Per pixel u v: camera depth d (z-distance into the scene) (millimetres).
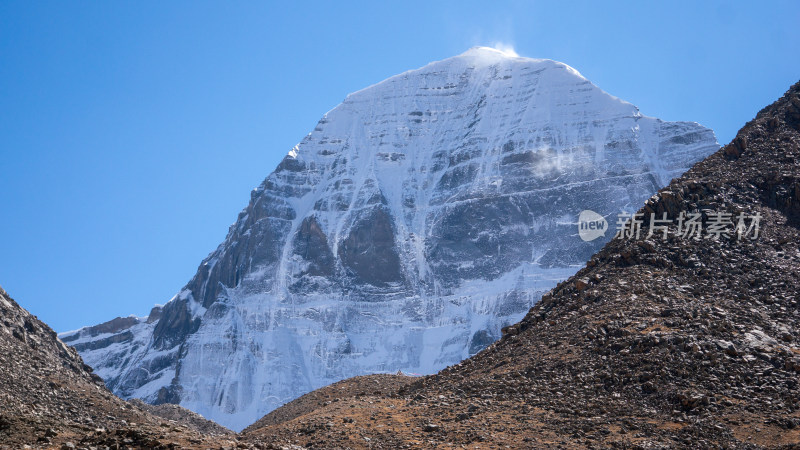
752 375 46188
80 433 38812
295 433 45438
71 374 60312
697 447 40594
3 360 55062
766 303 55156
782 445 39812
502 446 41281
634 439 41656
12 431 38062
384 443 42594
